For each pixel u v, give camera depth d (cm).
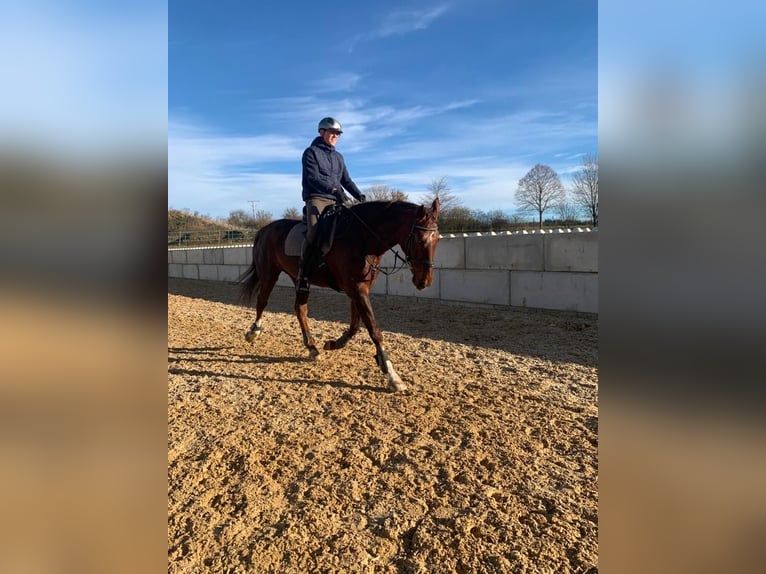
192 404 405
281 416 377
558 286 742
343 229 449
